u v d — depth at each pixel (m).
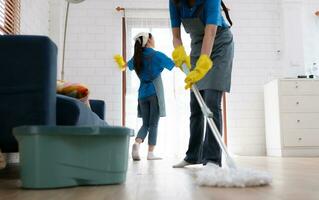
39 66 1.45
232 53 1.97
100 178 1.26
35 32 3.88
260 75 4.83
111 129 1.26
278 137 4.24
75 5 4.75
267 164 2.61
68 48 4.69
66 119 1.60
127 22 4.76
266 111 4.64
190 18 1.92
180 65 1.74
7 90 1.44
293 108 4.21
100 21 4.76
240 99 4.79
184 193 1.02
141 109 3.53
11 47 1.44
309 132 4.19
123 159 1.32
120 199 0.91
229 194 0.98
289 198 0.90
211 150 1.80
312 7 4.98
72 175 1.21
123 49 4.73
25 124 1.44
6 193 1.06
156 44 4.72
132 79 4.71
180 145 4.59
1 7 2.82
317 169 2.07
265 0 4.94
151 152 3.53
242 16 4.90
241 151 4.72
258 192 1.02
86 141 1.23
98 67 4.70
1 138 1.44
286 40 4.79
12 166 2.34
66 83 1.99
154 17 4.77
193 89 1.60
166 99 4.65
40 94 1.44
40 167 1.16
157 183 1.31
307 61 4.90
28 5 3.60
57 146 1.18
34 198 0.95
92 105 2.97
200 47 2.00
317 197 0.91
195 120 2.21
